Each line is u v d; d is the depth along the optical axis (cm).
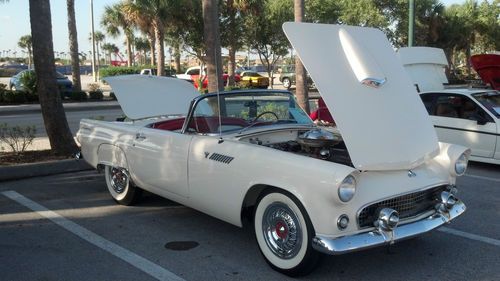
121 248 469
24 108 1945
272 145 471
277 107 528
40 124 1482
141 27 3038
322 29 437
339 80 414
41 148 942
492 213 575
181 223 542
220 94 494
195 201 484
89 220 552
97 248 469
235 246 474
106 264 432
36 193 660
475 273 412
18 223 541
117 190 609
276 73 4938
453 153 449
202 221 548
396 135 420
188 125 500
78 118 1666
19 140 1048
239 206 430
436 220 414
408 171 418
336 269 420
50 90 834
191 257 447
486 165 862
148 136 536
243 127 493
